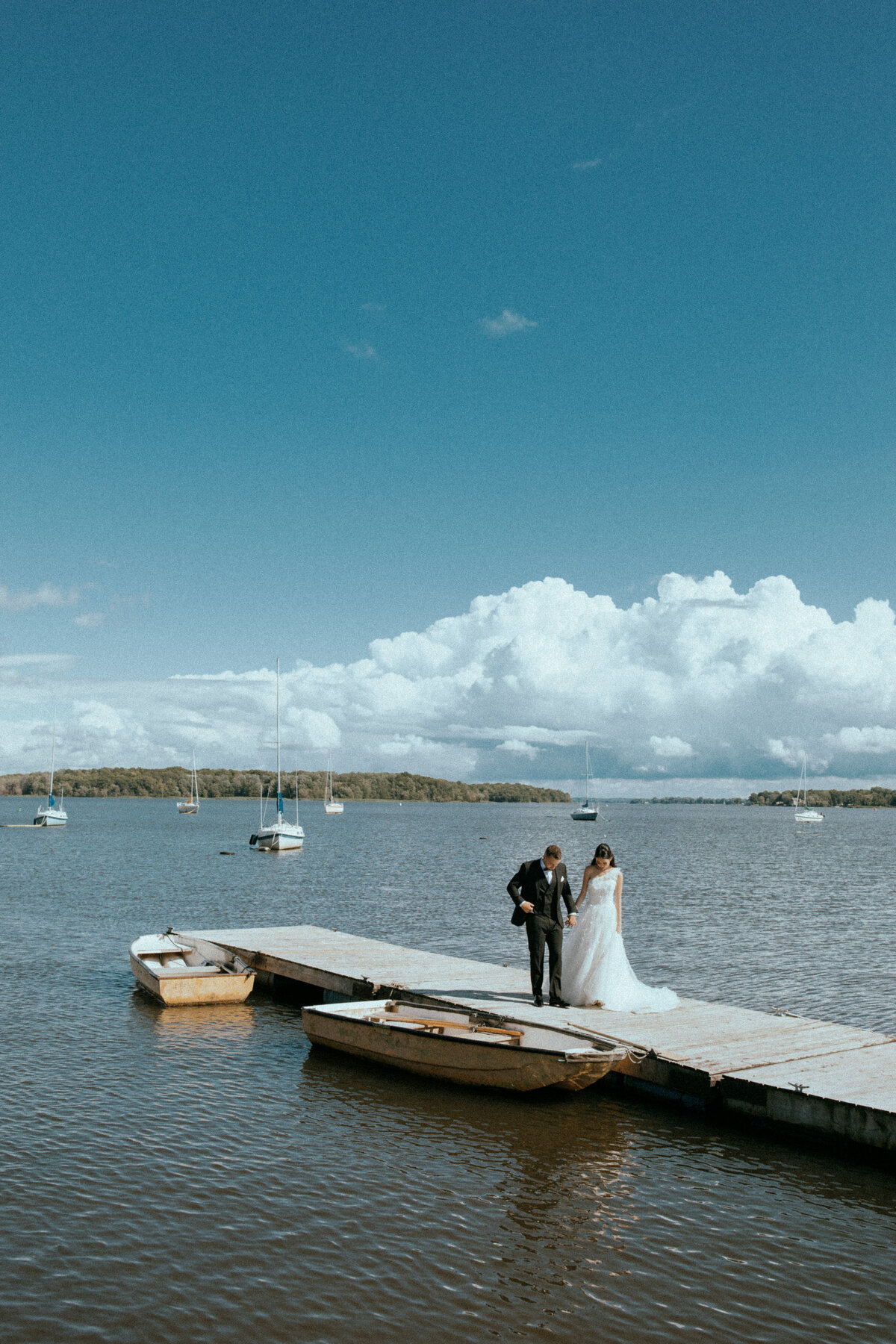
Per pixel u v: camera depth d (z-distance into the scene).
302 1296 7.73
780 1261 8.45
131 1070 14.00
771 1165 10.59
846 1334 7.34
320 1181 10.02
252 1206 9.37
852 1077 11.46
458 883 47.00
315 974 18.03
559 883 15.09
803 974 23.16
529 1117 12.20
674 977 22.67
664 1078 12.17
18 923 30.19
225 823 147.12
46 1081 13.35
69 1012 17.61
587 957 14.95
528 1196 9.73
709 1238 8.87
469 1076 13.16
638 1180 10.15
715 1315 7.59
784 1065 11.96
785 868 62.19
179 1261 8.25
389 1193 9.74
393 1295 7.78
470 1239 8.77
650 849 85.81
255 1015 17.59
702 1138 11.43
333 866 58.88
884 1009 19.42
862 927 31.95
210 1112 12.20
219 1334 7.20
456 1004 14.91
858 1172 10.38
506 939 28.19
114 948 25.27
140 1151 10.76
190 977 17.95
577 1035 12.79
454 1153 10.91
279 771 79.44
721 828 152.25
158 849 75.50
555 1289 7.92
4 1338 7.04
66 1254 8.33
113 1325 7.28
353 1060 14.74
